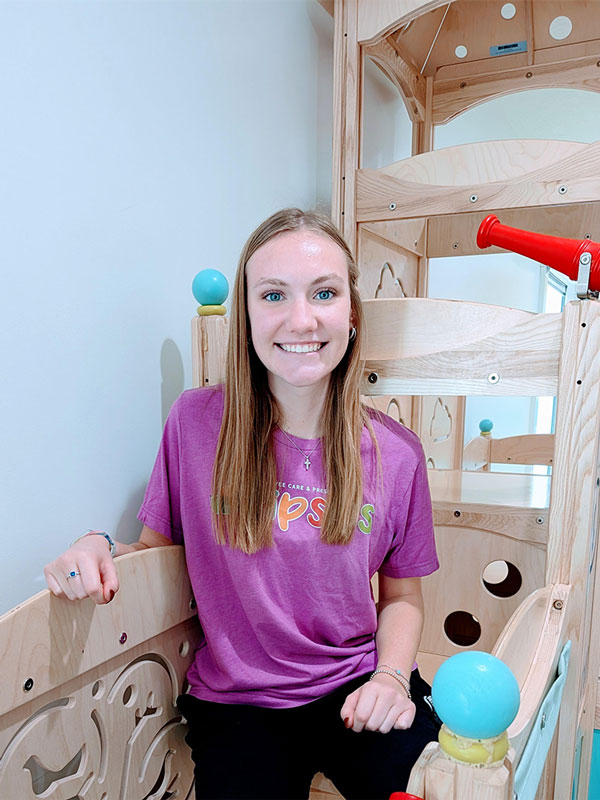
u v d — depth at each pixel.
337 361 0.76
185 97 0.97
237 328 0.79
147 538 0.84
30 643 0.61
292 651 0.79
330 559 0.78
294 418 0.82
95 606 0.69
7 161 0.68
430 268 1.86
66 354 0.77
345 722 0.66
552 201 1.13
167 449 0.84
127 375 0.88
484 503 1.14
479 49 1.55
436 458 1.76
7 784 0.60
